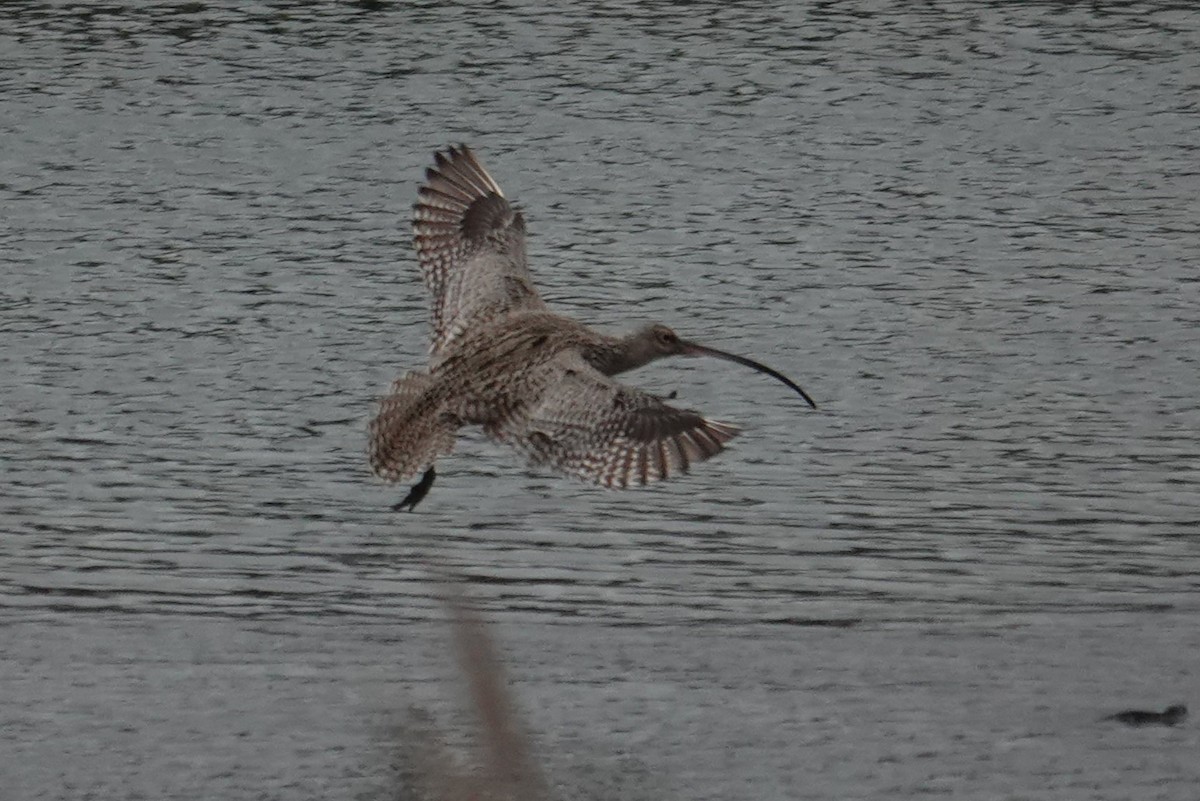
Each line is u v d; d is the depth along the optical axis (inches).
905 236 828.0
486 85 959.0
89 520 619.5
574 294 772.6
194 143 903.7
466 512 628.1
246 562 595.2
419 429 386.9
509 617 563.2
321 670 533.3
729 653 542.3
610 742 496.7
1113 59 992.2
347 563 595.8
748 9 1056.8
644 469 371.2
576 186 864.3
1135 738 497.7
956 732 500.7
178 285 784.9
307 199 855.7
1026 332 751.7
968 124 928.3
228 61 983.6
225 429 681.6
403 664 536.1
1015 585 582.9
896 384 714.2
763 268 799.7
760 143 907.4
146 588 577.6
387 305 772.6
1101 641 549.3
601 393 380.2
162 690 520.4
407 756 489.7
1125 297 779.4
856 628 557.9
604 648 545.3
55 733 499.8
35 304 769.6
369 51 995.9
